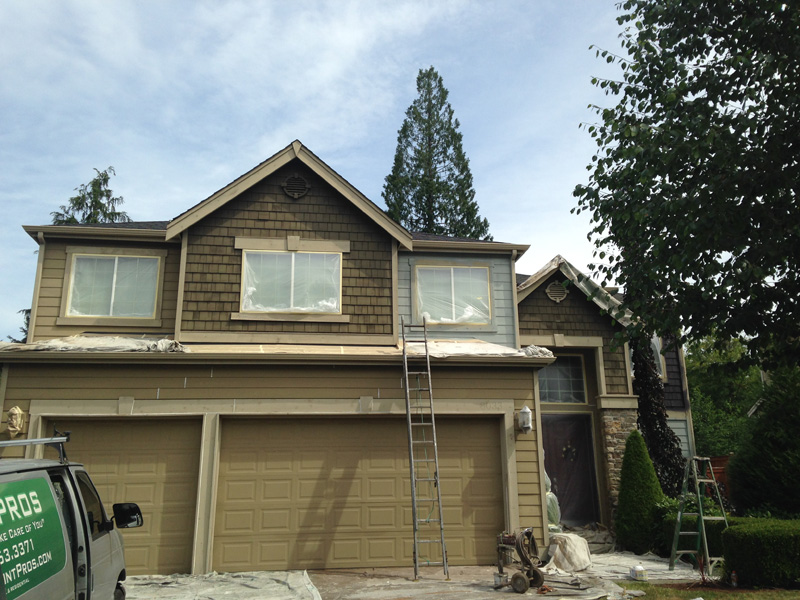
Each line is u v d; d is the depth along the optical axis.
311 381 11.36
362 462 11.30
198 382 11.09
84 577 5.12
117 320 12.59
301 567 10.67
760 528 9.43
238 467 10.98
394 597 8.61
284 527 10.82
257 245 12.72
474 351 12.16
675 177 9.86
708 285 9.48
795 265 9.38
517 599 8.44
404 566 10.91
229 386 11.13
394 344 12.62
